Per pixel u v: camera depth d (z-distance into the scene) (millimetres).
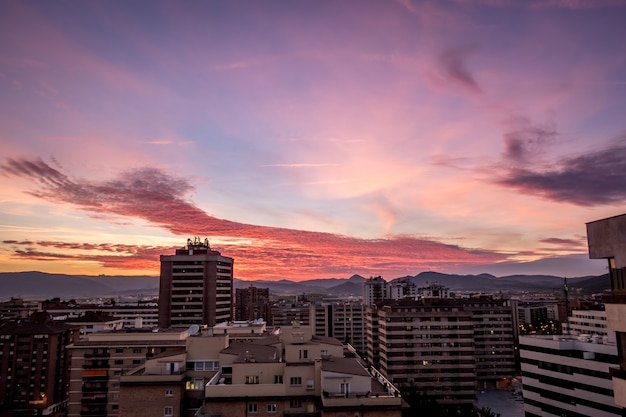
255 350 75250
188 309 186375
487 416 119688
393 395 61531
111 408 97312
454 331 154750
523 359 107875
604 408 87062
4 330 158375
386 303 176375
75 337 174625
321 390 62031
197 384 73500
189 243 196375
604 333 183375
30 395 154000
